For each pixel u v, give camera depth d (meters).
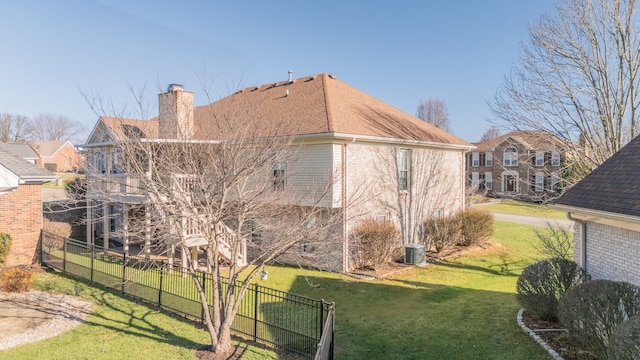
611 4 15.28
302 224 8.86
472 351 8.02
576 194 9.54
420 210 18.58
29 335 8.53
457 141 21.22
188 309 9.92
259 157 8.12
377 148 16.17
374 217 15.97
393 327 9.44
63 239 14.52
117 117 8.96
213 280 7.98
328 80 18.83
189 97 12.65
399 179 17.44
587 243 9.37
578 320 7.23
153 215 10.78
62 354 7.57
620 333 5.49
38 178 15.38
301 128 14.61
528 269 9.43
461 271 15.01
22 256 15.23
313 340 7.88
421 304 11.14
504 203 39.94
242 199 8.25
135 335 8.59
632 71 15.18
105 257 14.84
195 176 7.97
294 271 14.74
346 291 12.38
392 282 13.44
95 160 15.24
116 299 11.21
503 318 9.81
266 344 8.35
